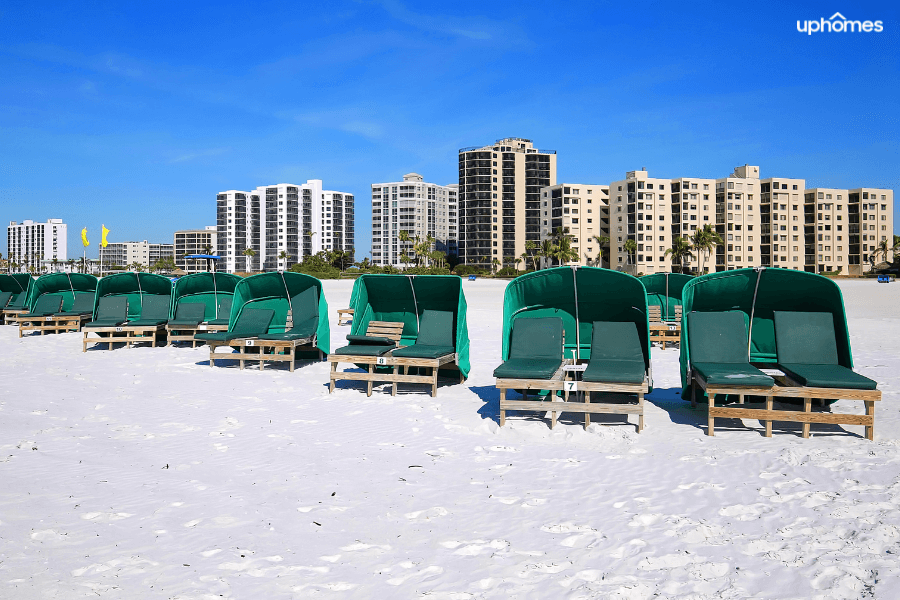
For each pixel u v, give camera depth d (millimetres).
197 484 5242
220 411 8086
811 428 6988
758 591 3404
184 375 10844
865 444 6305
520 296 9148
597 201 115812
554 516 4539
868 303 29891
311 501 4863
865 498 4750
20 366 11719
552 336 8555
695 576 3588
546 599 3363
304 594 3438
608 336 8508
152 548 4012
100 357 13117
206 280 16062
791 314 8070
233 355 11414
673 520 4398
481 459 6004
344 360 9234
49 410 7992
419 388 9766
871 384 6465
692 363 7883
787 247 107625
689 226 105938
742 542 4027
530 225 138250
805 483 5129
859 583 3447
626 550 3945
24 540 4113
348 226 184500
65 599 3361
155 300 15961
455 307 10773
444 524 4414
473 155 135500
